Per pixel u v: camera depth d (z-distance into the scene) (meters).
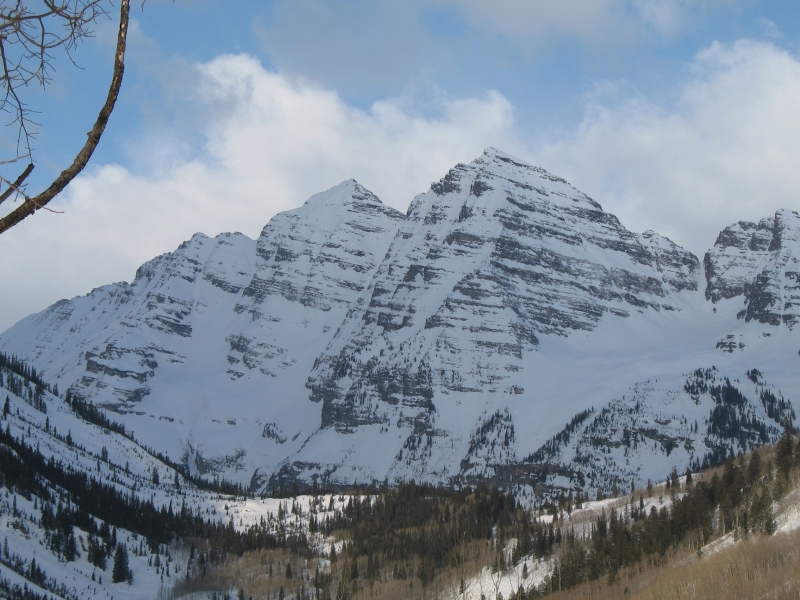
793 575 165.62
